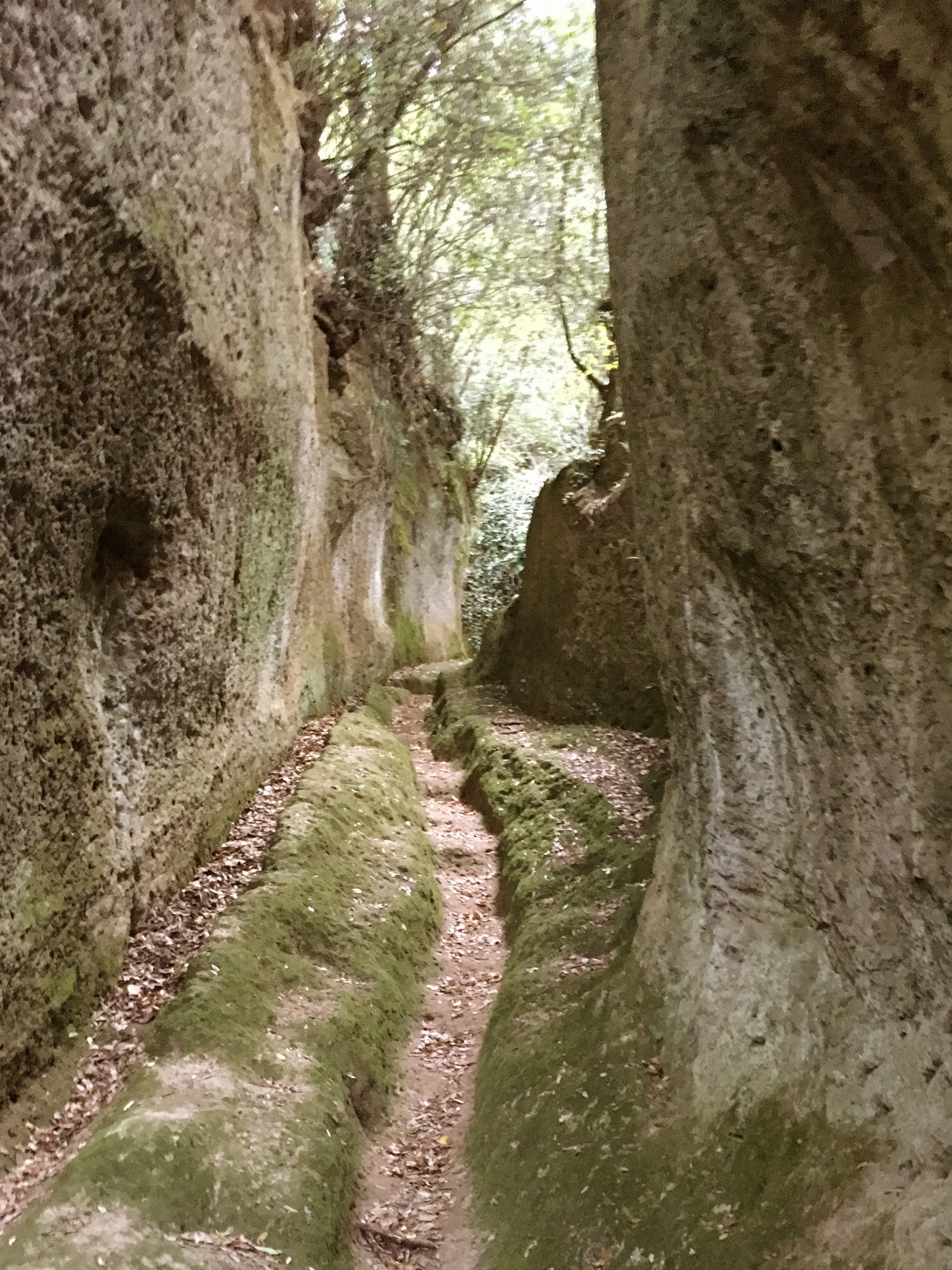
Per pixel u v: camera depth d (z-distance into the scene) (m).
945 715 3.08
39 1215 4.04
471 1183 5.34
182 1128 4.75
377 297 15.62
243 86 7.93
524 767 10.73
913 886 3.38
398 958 7.51
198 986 5.97
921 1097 3.43
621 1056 5.19
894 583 3.20
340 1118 5.49
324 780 9.85
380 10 12.00
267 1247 4.32
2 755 4.74
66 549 5.33
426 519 21.70
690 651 4.68
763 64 3.29
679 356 4.11
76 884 5.56
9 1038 4.78
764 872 4.55
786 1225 3.64
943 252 2.75
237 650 8.83
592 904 7.36
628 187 4.29
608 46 4.44
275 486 9.64
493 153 14.45
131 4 5.29
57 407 4.92
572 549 12.84
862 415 3.17
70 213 4.65
